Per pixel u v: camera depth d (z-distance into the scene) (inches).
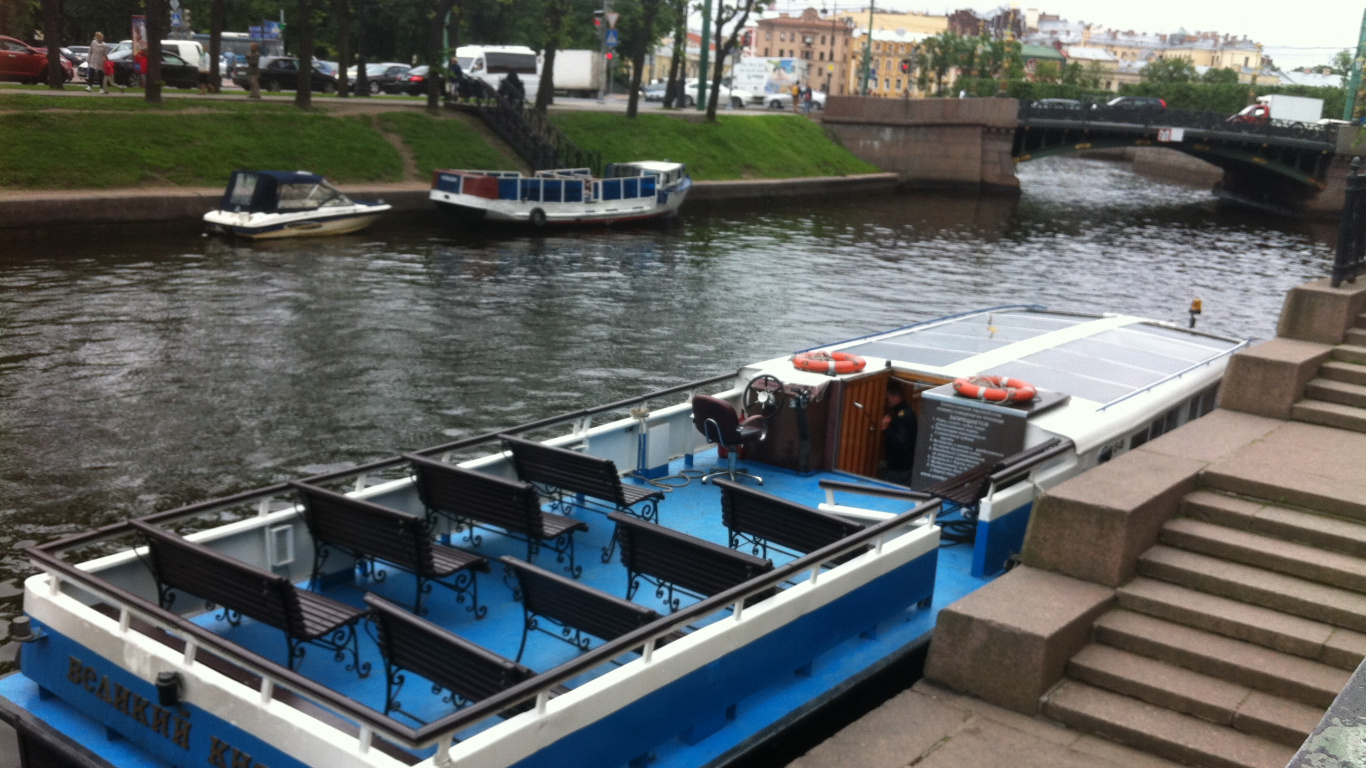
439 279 1116.5
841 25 6742.1
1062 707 269.9
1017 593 296.8
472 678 207.6
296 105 1656.0
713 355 852.6
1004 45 5167.3
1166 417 422.9
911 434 420.2
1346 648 266.2
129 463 564.4
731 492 302.0
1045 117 2546.8
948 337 466.6
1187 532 314.7
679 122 2282.2
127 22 2625.5
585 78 2797.7
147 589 269.4
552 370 783.7
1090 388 402.9
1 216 1159.0
